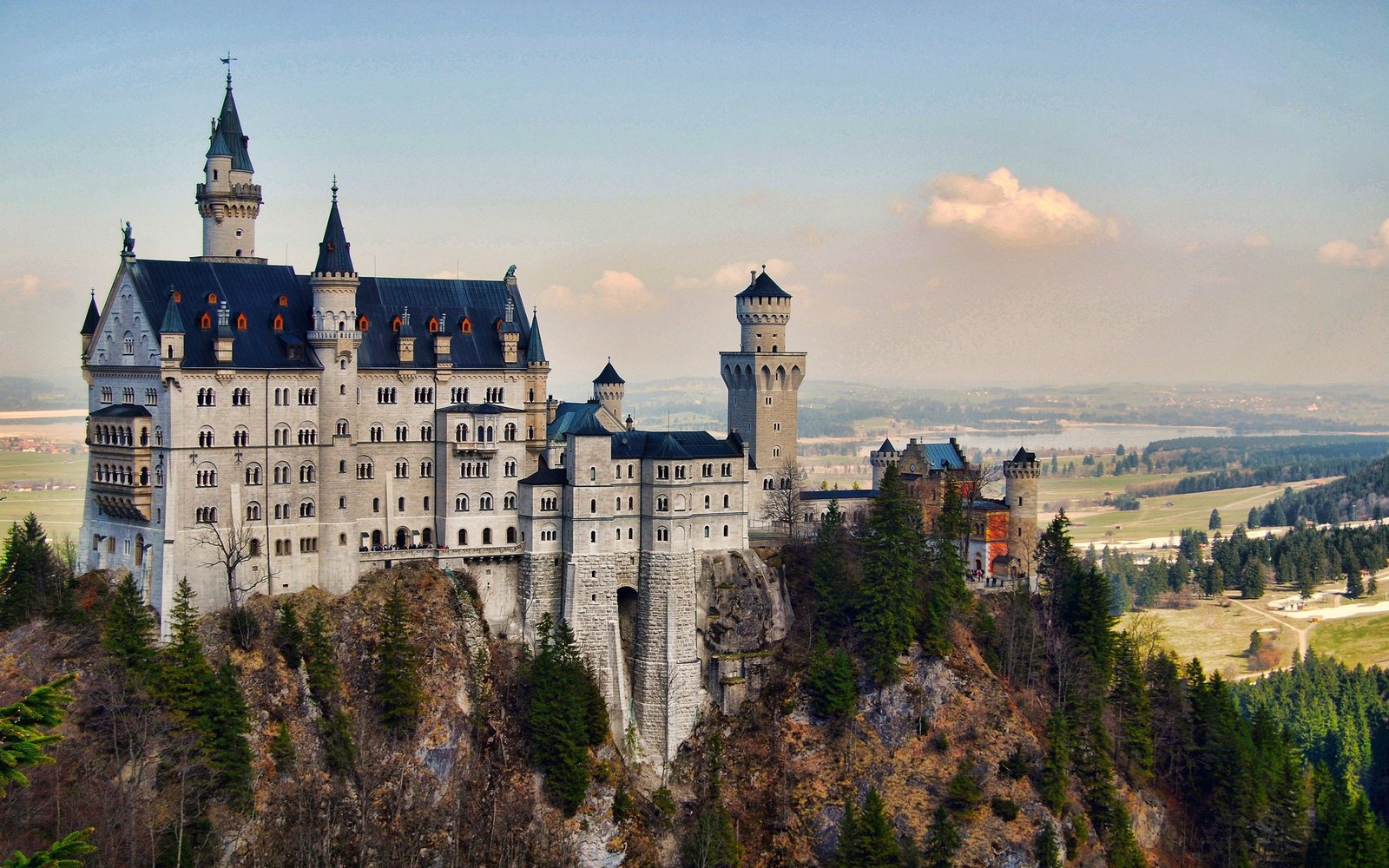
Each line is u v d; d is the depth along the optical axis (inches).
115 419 7652.6
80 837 2311.8
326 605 7859.3
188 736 6860.2
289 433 7849.4
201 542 7544.3
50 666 7091.5
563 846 7500.0
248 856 6781.5
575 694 7775.6
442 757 7495.1
